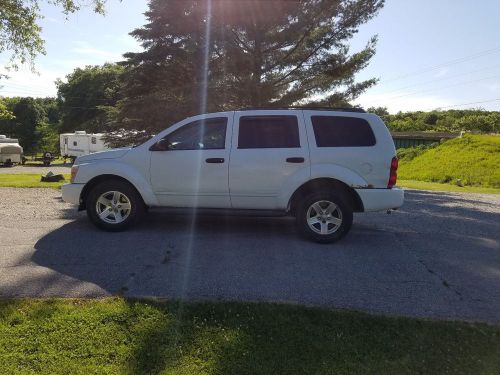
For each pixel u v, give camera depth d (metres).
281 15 16.27
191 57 17.02
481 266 5.46
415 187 20.62
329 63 17.77
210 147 6.49
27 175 20.53
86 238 6.28
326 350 3.26
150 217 7.81
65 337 3.35
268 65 17.48
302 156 6.25
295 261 5.43
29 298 4.00
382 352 3.26
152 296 4.12
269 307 3.87
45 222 7.38
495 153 33.28
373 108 20.77
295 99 18.09
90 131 53.88
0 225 7.09
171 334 3.42
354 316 3.76
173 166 6.52
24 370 2.96
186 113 16.58
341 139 6.30
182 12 17.62
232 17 15.77
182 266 5.10
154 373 2.96
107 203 6.73
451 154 35.47
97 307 3.80
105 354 3.16
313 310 3.84
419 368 3.09
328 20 17.23
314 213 6.35
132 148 6.72
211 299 4.10
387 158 6.23
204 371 3.00
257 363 3.09
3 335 3.35
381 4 17.16
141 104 17.92
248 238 6.51
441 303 4.20
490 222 8.96
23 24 16.28
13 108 74.12
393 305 4.11
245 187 6.38
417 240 6.84
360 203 6.26
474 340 3.44
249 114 6.50
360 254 5.86
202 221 7.60
